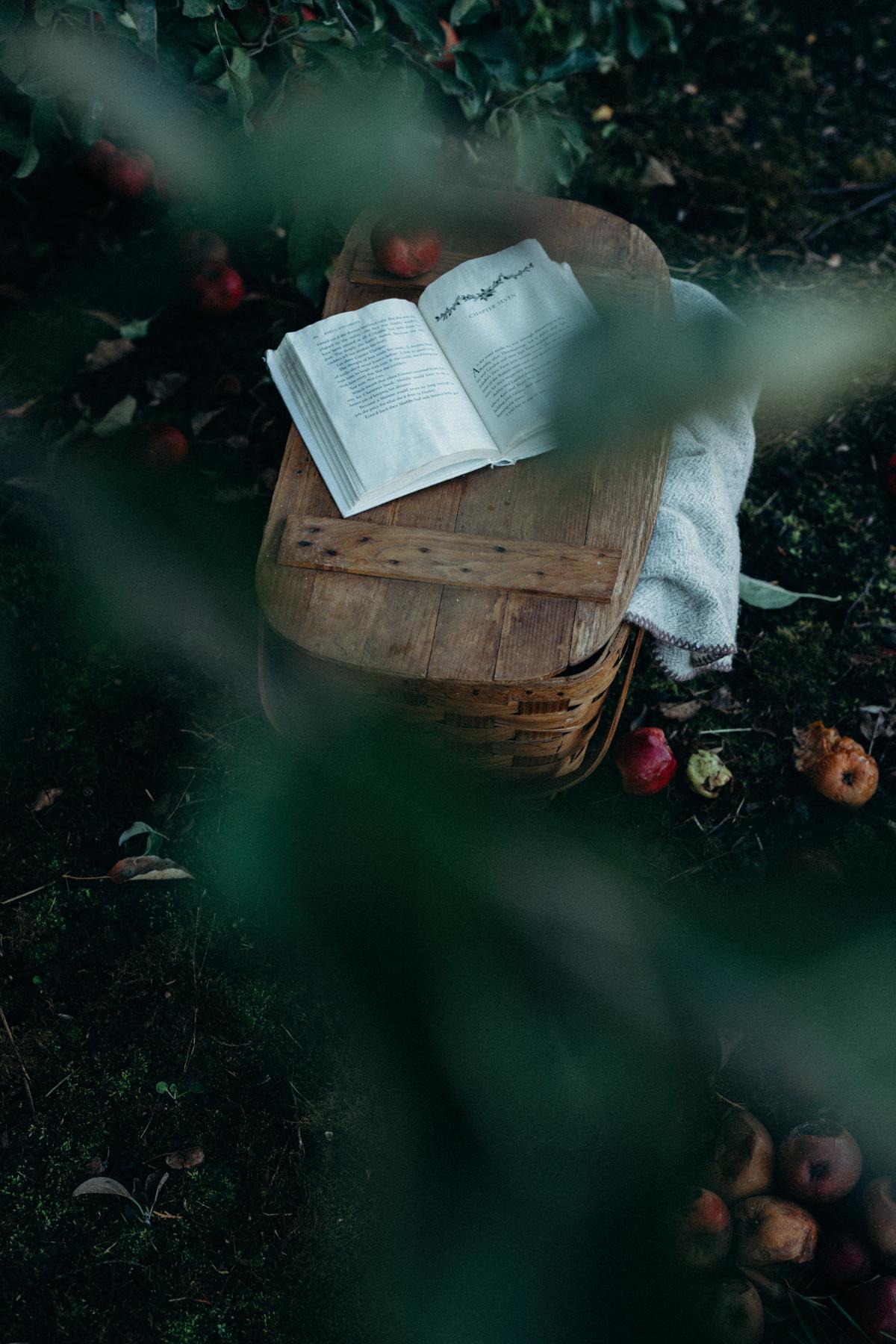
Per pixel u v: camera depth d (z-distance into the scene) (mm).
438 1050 1953
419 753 1906
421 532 1681
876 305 2830
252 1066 1959
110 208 2848
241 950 2051
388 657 1602
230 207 2602
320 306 2738
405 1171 1863
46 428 2604
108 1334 1747
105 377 2682
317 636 1622
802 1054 1892
